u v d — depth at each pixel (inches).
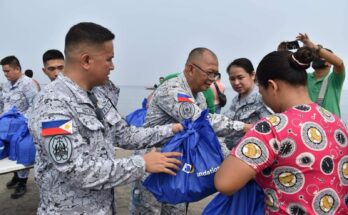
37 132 55.7
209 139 64.9
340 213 51.8
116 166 56.6
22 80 181.6
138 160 59.0
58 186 58.8
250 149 49.5
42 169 59.9
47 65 143.7
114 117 69.3
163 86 89.7
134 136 73.2
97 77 60.2
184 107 83.7
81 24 59.6
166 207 98.1
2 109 189.2
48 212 59.8
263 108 115.2
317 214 49.4
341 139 52.1
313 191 49.0
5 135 113.6
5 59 178.9
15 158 112.5
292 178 49.6
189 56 89.7
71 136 54.2
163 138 73.1
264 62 55.2
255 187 58.1
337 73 123.8
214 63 87.4
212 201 62.4
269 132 49.8
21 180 164.7
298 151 48.9
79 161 54.1
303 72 53.6
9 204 156.4
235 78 122.0
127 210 150.6
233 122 82.8
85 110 58.3
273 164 50.8
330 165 49.6
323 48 117.7
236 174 49.2
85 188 56.2
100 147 59.6
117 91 116.7
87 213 59.6
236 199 59.1
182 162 63.6
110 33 60.1
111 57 60.6
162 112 91.1
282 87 53.6
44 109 55.5
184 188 62.3
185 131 68.0
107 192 62.8
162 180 63.7
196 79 88.0
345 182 52.0
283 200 50.6
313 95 133.6
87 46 57.7
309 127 50.0
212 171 62.6
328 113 54.0
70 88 58.1
